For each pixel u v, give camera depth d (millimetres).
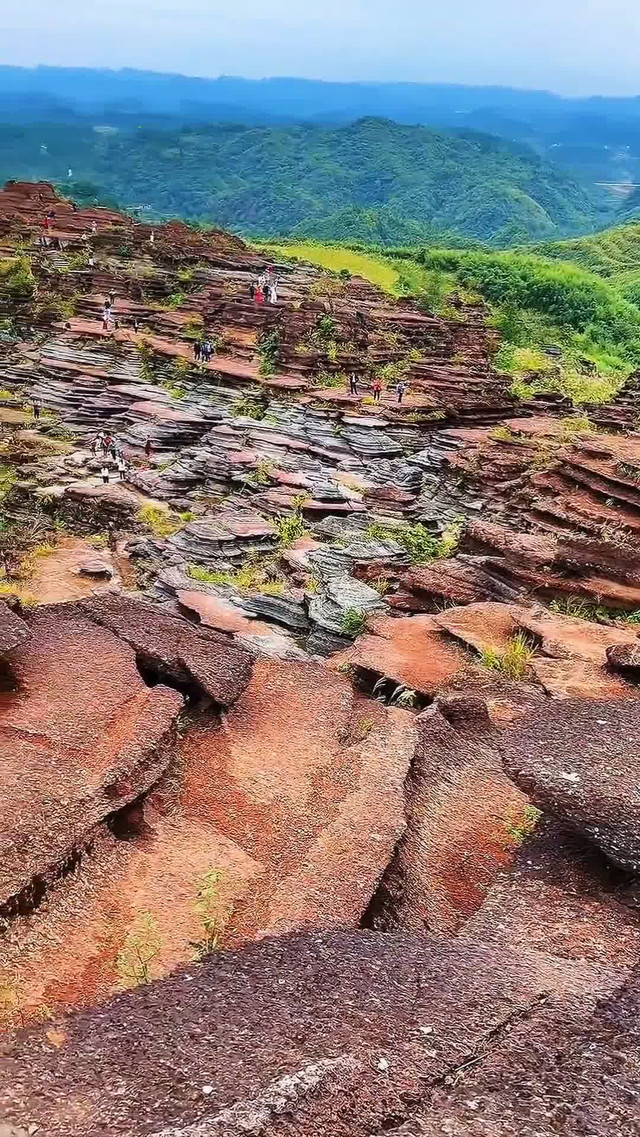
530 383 45938
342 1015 4785
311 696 9531
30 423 31766
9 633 8789
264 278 51312
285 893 6672
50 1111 4051
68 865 6457
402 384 35125
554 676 10328
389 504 25031
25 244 56469
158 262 57125
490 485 26422
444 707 9227
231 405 33906
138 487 26344
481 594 14453
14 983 5602
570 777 6645
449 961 5484
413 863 7246
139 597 17266
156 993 5090
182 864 6945
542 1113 4105
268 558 20250
